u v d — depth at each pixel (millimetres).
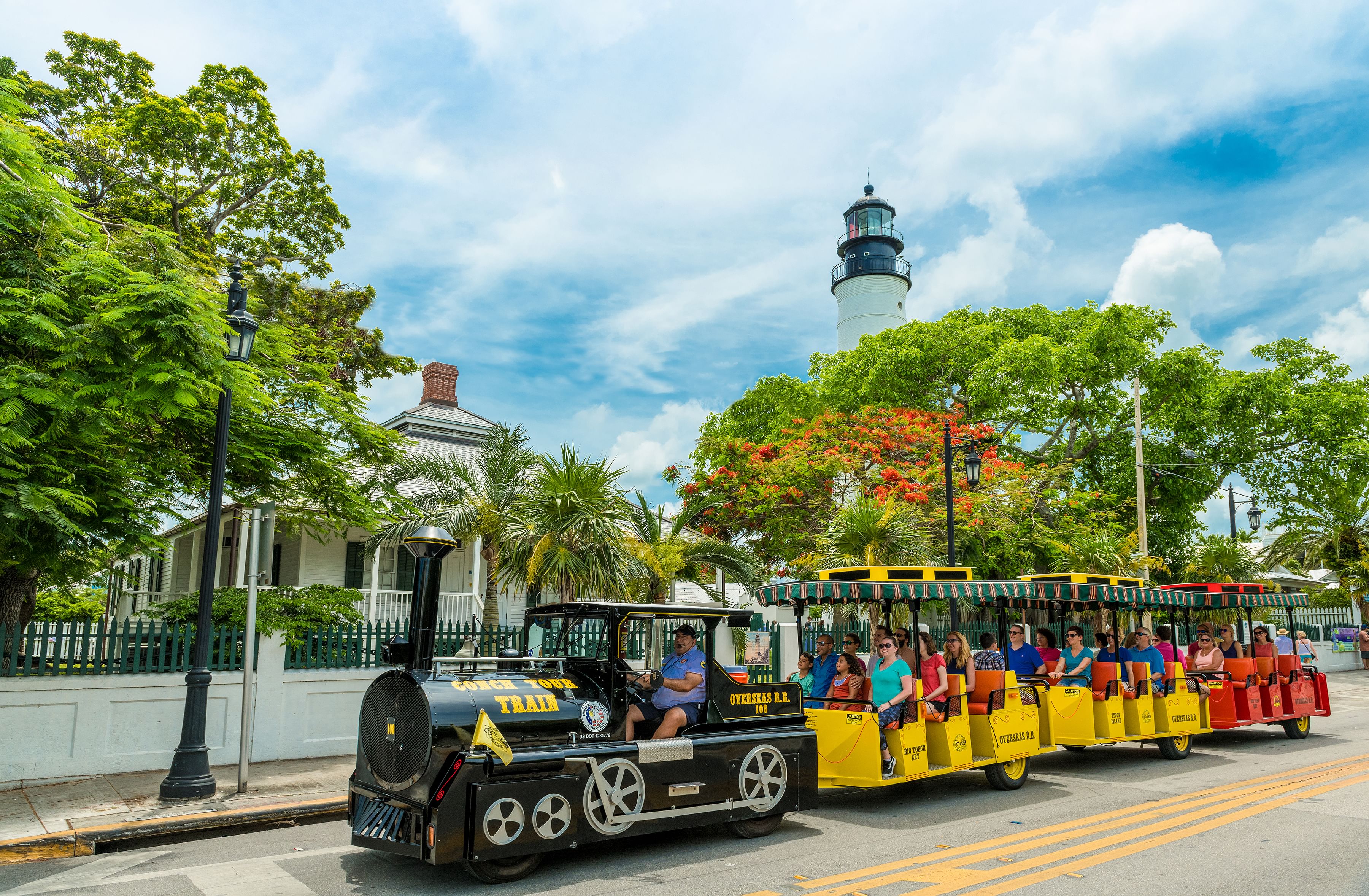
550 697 6668
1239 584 14164
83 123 17469
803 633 15570
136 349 8578
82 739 9789
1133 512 27281
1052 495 22281
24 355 9023
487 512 14922
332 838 7688
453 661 6555
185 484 12367
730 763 7289
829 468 20328
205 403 9977
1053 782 10398
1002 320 29141
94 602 27000
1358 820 7910
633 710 7164
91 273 8398
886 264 39438
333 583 19250
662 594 15070
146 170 18000
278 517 13492
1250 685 13461
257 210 20438
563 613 7625
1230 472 27953
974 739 9797
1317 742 13594
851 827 7969
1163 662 12031
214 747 10641
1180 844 7035
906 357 27000
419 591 6680
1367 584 30172
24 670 9523
